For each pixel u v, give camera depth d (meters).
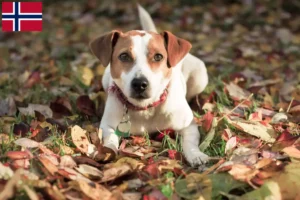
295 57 7.25
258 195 2.87
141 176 3.12
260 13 9.73
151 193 2.86
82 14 10.84
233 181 3.03
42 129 3.91
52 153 3.45
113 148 3.61
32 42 8.96
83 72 5.50
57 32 9.48
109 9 10.70
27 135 3.90
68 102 4.58
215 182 3.03
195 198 2.90
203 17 9.82
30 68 6.80
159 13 10.29
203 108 4.48
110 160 3.50
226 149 3.51
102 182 3.10
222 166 3.16
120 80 3.75
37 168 3.18
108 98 4.00
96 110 4.50
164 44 3.83
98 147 3.48
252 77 5.83
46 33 9.45
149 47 3.71
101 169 3.37
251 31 9.05
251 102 4.64
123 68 3.71
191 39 8.59
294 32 8.96
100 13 10.73
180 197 2.93
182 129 3.99
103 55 3.86
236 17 9.71
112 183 3.14
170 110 3.89
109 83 4.25
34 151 3.49
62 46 8.34
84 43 8.56
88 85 5.40
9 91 5.43
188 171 3.32
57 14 10.89
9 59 7.66
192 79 4.79
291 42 8.12
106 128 3.91
